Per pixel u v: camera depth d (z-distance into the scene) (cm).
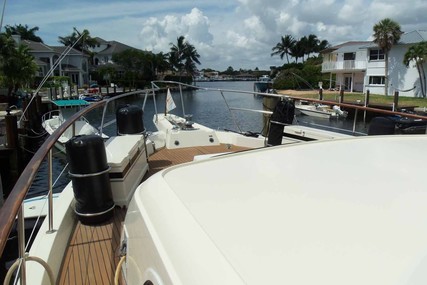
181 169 159
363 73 3416
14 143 1184
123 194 305
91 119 1956
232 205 123
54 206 275
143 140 404
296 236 104
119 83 4994
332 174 149
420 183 141
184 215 116
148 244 116
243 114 1884
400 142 189
